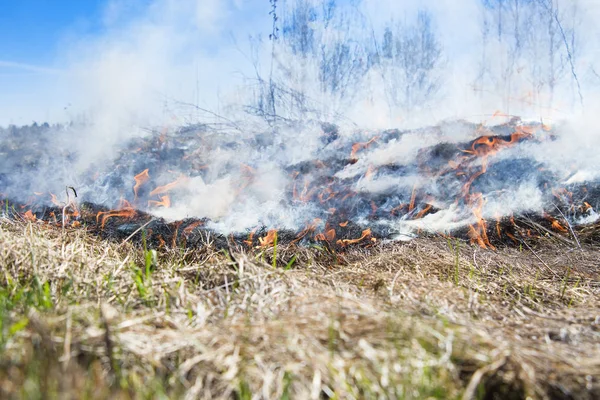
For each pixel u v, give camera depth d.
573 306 3.23
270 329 2.37
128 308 2.86
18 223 4.34
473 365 2.19
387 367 2.06
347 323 2.43
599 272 3.76
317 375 2.03
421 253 4.04
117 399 1.93
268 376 2.03
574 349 2.37
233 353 2.22
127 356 2.19
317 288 3.11
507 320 2.83
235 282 3.08
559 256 4.05
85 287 3.14
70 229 4.33
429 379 2.06
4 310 2.53
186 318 2.71
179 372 2.10
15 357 2.06
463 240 4.38
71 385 1.90
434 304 2.90
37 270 3.19
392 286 3.08
